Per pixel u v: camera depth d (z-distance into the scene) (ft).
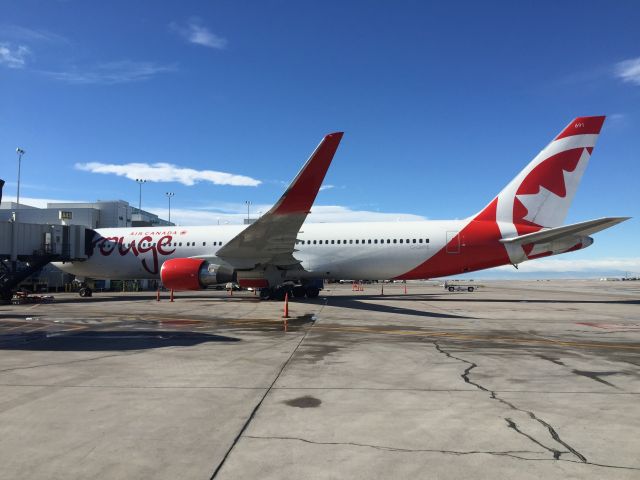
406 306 73.82
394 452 14.16
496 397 20.45
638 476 12.53
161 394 20.68
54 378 23.65
